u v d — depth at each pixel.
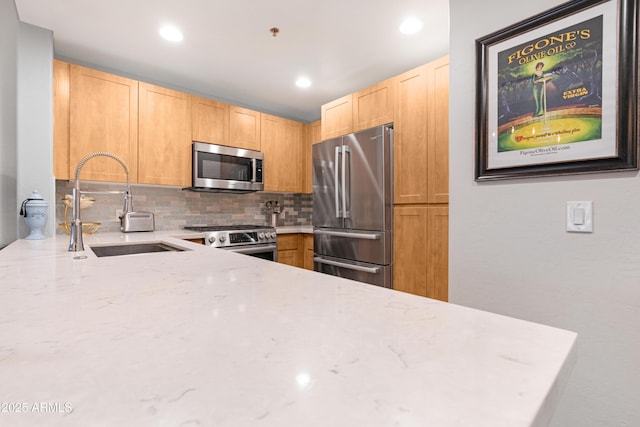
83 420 0.29
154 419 0.29
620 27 1.04
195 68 2.78
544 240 1.23
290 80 3.04
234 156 3.22
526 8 1.26
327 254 2.93
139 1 1.89
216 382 0.36
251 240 3.12
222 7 1.95
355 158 2.70
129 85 2.63
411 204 2.42
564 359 0.42
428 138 2.31
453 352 0.44
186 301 0.68
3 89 1.80
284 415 0.30
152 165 2.73
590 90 1.11
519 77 1.28
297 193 4.19
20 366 0.39
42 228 2.00
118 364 0.39
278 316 0.58
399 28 2.18
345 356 0.42
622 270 1.06
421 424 0.29
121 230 2.75
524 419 0.30
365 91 2.78
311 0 1.89
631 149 1.03
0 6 1.71
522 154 1.27
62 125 2.33
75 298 0.70
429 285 2.29
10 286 0.80
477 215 1.42
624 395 1.06
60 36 2.26
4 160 1.82
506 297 1.33
